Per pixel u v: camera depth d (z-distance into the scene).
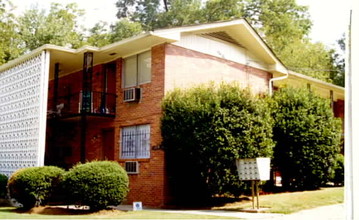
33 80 16.89
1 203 16.08
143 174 15.38
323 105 17.31
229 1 38.34
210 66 16.89
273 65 19.72
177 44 15.75
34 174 12.98
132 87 16.61
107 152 17.84
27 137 16.62
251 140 13.45
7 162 18.03
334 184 19.12
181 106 14.01
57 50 16.62
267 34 39.69
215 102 13.48
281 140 16.55
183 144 13.68
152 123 15.32
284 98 17.03
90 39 39.56
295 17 40.88
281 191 16.92
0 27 33.56
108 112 17.39
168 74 15.23
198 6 40.91
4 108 19.16
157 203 14.56
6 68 19.36
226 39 17.86
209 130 13.23
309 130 16.56
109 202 12.15
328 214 11.29
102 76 18.45
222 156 13.11
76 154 18.95
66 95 19.48
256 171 12.38
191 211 12.60
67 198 12.54
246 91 14.06
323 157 16.80
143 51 16.34
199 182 13.88
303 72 38.47
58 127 19.73
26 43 37.75
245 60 18.67
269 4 39.78
